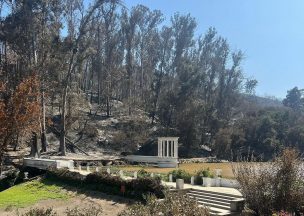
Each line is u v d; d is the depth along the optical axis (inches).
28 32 2290.8
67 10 2460.6
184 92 3021.7
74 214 575.5
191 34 3467.0
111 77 3319.4
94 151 2694.4
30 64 2241.6
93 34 3149.6
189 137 2901.1
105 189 1314.0
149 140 2822.3
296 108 4360.2
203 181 1288.1
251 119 3120.1
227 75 3617.1
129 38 3523.6
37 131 1903.3
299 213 786.2
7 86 2017.7
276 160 824.3
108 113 3250.5
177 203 537.0
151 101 3267.7
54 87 2442.2
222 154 2901.1
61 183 1537.9
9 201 1362.0
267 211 797.9
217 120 3233.3
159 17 3708.2
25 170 1910.7
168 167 2054.6
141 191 1168.8
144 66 3779.5
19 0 2289.6
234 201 908.6
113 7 2655.0
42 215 581.6
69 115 2728.8
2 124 1530.5
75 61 2726.4
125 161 2315.5
